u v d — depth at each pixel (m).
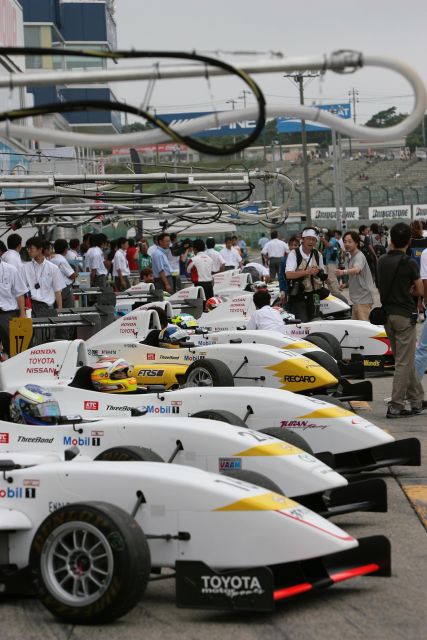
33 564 7.22
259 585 6.99
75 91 65.19
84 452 9.70
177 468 7.77
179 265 37.66
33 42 63.72
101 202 26.86
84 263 30.67
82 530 7.04
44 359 12.95
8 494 7.84
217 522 7.36
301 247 21.14
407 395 15.62
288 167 113.56
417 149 130.50
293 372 14.98
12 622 7.25
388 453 11.43
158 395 11.59
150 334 17.56
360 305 22.23
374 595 7.69
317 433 10.95
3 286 18.28
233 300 23.31
